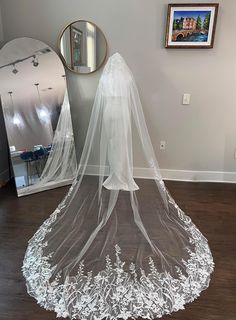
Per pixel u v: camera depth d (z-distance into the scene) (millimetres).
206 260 1770
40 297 1481
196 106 2871
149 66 2762
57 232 2008
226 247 1949
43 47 2682
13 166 2633
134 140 2596
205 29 2566
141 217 2143
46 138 2795
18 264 1737
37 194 2732
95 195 2424
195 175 3123
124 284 1527
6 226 2164
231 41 2617
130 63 2768
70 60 2807
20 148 2662
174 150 3064
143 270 1633
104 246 1846
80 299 1447
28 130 2699
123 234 1960
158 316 1380
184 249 1840
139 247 1844
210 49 2650
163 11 2566
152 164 2516
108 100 2238
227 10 2520
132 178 2412
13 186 2914
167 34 2607
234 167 3078
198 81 2777
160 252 1800
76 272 1618
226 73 2727
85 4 2615
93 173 2686
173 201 2418
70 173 2953
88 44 2734
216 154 3043
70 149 2938
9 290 1536
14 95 2600
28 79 2648
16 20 2725
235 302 1483
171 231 2025
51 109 2793
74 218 2152
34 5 2660
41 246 1865
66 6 2637
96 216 2156
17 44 2572
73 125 3037
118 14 2619
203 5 2488
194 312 1411
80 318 1360
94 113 2488
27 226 2170
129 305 1415
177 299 1462
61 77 2789
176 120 2943
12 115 2605
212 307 1444
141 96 2871
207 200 2660
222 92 2799
